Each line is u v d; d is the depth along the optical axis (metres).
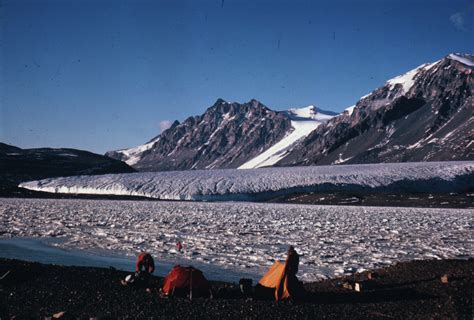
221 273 15.59
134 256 19.17
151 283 12.62
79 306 10.17
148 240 24.30
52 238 25.27
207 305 10.33
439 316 9.13
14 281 12.45
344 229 31.58
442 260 14.52
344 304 10.41
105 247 21.67
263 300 10.91
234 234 27.97
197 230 30.34
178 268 11.58
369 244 23.34
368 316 9.39
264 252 20.27
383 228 32.25
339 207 67.00
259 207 65.94
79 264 16.97
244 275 15.29
